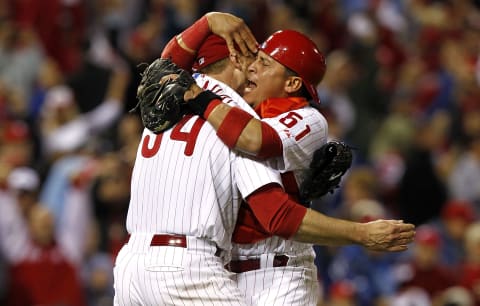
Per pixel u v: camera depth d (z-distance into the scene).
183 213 18.97
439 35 69.88
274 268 19.88
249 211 19.64
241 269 19.92
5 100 50.50
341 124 56.22
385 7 72.69
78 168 42.22
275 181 19.00
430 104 63.28
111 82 51.41
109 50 55.09
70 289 39.94
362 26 66.88
